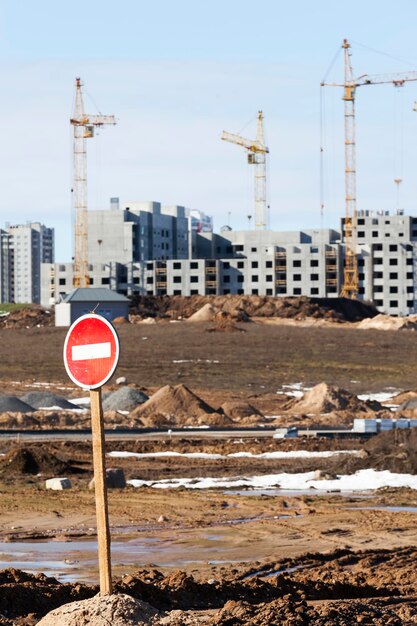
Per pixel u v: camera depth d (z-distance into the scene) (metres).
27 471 97.50
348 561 52.03
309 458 114.88
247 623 27.73
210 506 75.44
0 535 61.19
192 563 51.78
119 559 53.19
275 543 58.50
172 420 178.62
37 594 37.09
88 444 131.25
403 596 40.72
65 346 28.67
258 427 169.38
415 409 190.12
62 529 63.97
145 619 27.52
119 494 82.25
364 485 90.31
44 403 192.62
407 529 63.59
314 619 28.78
